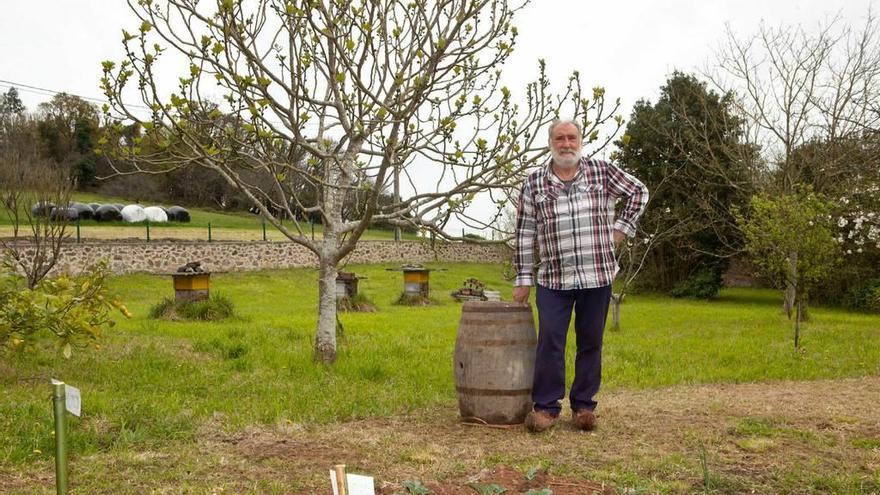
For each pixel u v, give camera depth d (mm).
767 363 9539
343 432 5383
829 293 25562
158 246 25406
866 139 17016
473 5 7465
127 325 12703
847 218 17547
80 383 7004
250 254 28391
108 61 6648
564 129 5285
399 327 13820
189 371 7840
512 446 5035
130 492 3961
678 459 4695
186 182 50281
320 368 8055
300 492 3969
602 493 3945
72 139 50094
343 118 8133
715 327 15391
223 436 5176
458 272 32750
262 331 11875
